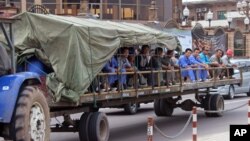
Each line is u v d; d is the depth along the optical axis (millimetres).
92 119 16000
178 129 21438
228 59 29047
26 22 15414
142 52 19844
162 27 53438
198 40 59000
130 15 57188
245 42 72625
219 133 19781
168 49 21422
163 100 25562
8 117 11266
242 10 84125
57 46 15141
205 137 18641
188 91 23672
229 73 28000
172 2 66438
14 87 11438
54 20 15234
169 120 24688
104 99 16391
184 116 26391
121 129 21422
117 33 17250
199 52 26391
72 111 15562
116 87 17359
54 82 14664
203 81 24391
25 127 11422
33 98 11789
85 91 15414
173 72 21297
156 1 61031
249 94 39906
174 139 18516
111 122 23906
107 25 17906
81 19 17422
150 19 56406
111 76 17141
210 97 25297
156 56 20453
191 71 23203
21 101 11484
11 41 12164
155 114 26938
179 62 23359
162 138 18766
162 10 61906
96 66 15867
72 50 15016
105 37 16453
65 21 15469
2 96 11328
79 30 15266
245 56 72062
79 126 16031
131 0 57250
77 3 53156
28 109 11562
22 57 14992
